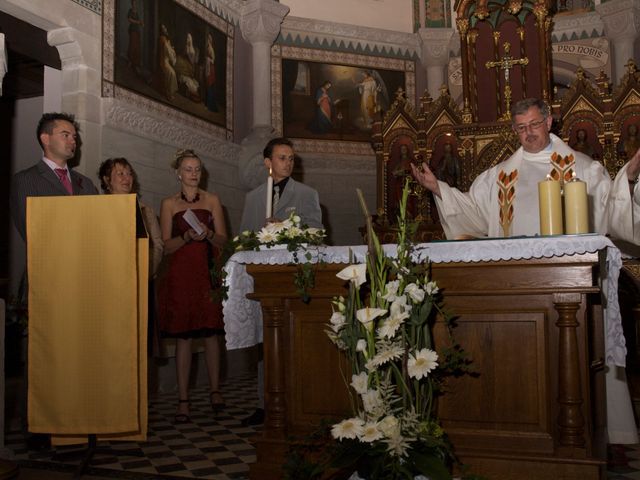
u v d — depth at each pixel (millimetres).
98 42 6168
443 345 2834
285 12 9156
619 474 3311
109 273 3191
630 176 3096
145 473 3342
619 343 2754
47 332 3199
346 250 2926
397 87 10148
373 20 10211
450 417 2818
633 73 7016
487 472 2686
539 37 7648
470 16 7887
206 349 5070
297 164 9305
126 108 6414
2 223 8445
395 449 2438
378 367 2672
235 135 8648
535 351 2729
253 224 4418
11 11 5414
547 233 2744
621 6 9539
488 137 7504
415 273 2648
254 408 5359
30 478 3223
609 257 2779
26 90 8258
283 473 2895
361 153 9719
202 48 7953
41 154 8422
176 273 4895
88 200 3221
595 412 3064
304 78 9469
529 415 2715
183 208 5074
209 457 3688
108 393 3162
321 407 3029
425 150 7719
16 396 5367
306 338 3074
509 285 2719
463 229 3877
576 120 7211
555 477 2592
